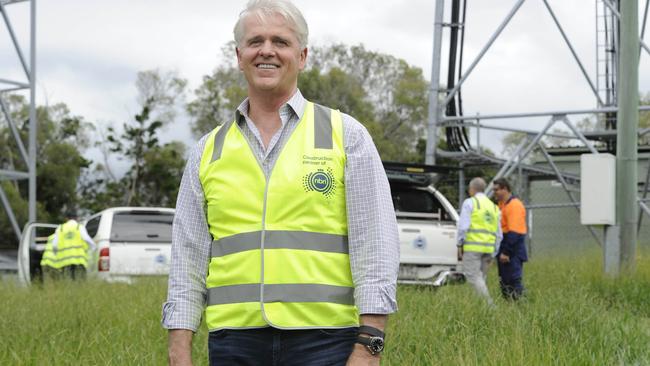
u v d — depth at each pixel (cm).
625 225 1563
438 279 1453
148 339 789
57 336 813
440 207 1547
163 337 809
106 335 816
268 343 363
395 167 1487
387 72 6297
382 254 361
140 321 915
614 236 1550
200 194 386
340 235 368
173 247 387
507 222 1324
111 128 5928
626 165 1573
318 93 5828
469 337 756
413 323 831
